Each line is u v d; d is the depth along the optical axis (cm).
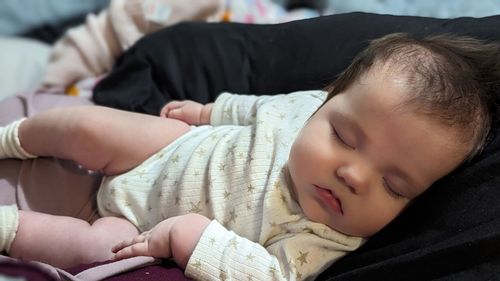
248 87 119
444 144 77
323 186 82
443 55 81
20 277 59
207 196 91
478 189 77
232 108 106
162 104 121
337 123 82
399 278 76
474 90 79
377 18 112
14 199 98
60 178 101
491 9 171
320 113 86
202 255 81
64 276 75
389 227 84
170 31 128
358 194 80
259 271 80
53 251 88
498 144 79
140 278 79
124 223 94
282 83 115
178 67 123
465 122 78
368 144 79
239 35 123
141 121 99
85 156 97
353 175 79
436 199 80
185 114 108
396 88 78
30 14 179
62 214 99
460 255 73
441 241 76
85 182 102
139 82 123
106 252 89
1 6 177
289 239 84
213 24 127
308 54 113
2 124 114
